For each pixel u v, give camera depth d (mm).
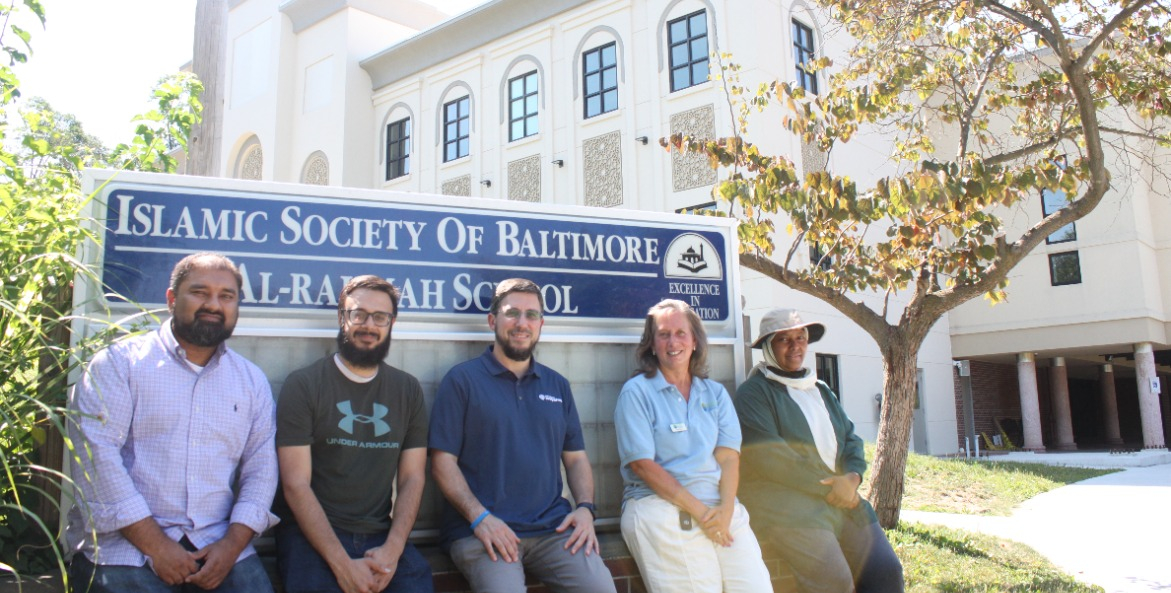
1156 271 18938
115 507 3012
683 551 4016
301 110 22641
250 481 3350
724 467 4262
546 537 3828
